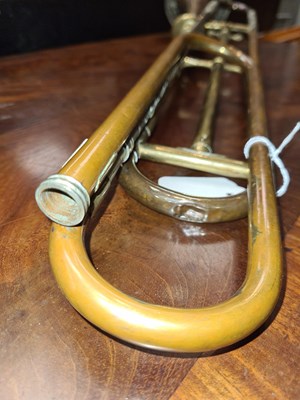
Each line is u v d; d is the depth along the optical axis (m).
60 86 0.51
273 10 1.15
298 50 0.77
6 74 0.53
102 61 0.62
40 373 0.18
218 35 0.69
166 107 0.48
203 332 0.15
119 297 0.16
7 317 0.20
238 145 0.41
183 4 0.77
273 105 0.51
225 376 0.19
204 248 0.26
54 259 0.18
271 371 0.19
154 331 0.15
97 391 0.18
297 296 0.23
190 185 0.29
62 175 0.17
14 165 0.33
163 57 0.38
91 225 0.26
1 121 0.41
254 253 0.19
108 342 0.20
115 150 0.21
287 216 0.30
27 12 0.61
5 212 0.27
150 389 0.18
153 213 0.28
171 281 0.23
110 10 0.74
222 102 0.52
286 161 0.38
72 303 0.17
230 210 0.26
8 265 0.23
